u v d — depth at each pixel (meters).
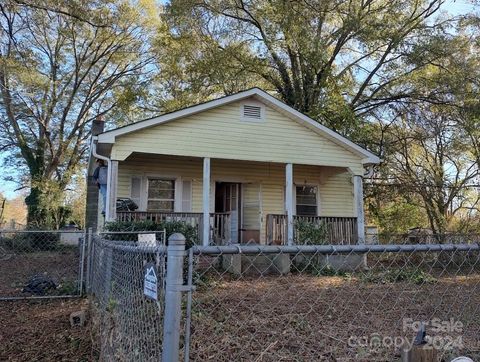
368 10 17.44
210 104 11.02
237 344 3.99
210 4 18.20
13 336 4.90
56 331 5.09
